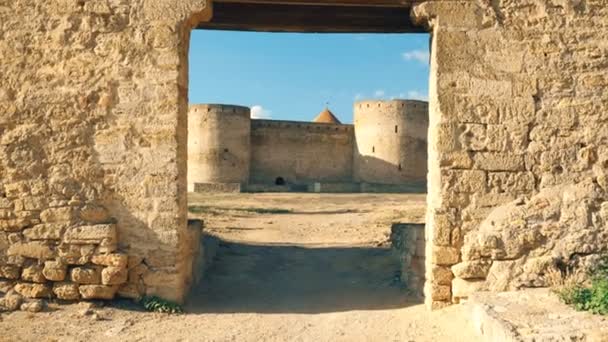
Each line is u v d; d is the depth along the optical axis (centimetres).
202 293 898
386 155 4694
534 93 785
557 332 555
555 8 795
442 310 757
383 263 1130
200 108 4541
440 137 777
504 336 563
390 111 4694
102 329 688
